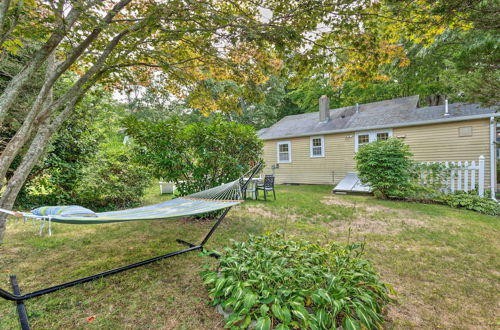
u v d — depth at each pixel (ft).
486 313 6.89
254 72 14.87
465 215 17.42
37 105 10.82
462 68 15.79
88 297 7.72
